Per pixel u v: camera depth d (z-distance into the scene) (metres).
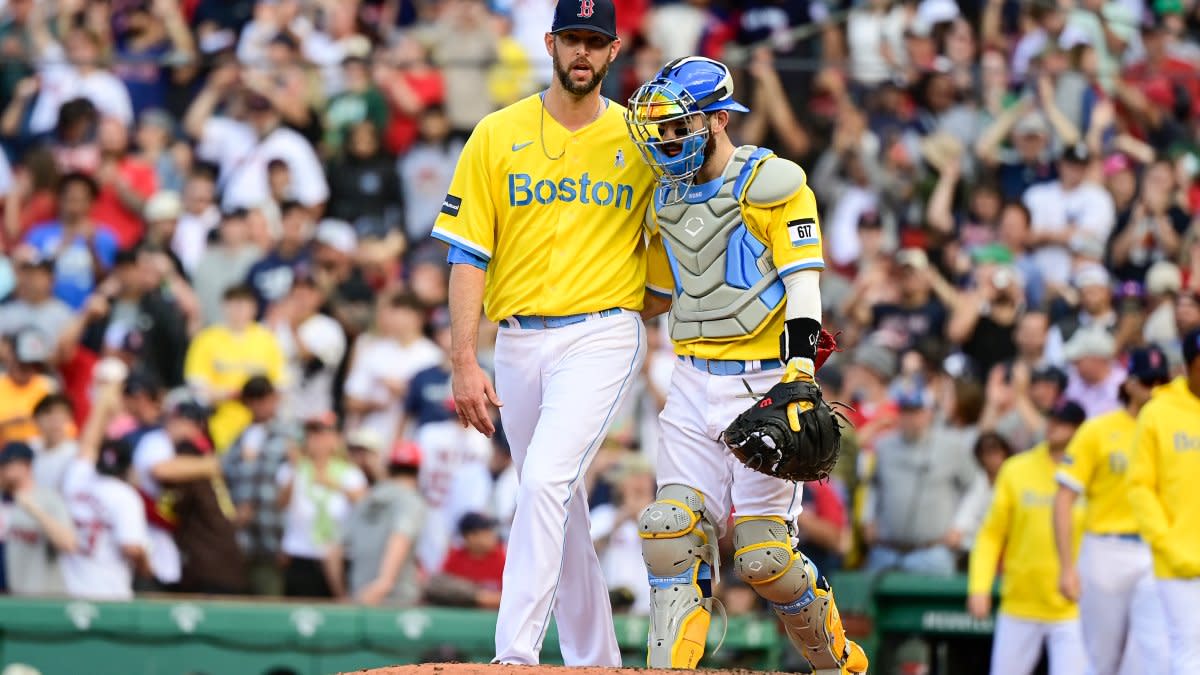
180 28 53.81
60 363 44.25
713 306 20.78
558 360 21.70
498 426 40.03
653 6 52.53
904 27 50.31
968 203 46.97
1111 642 33.97
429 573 38.62
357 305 45.66
